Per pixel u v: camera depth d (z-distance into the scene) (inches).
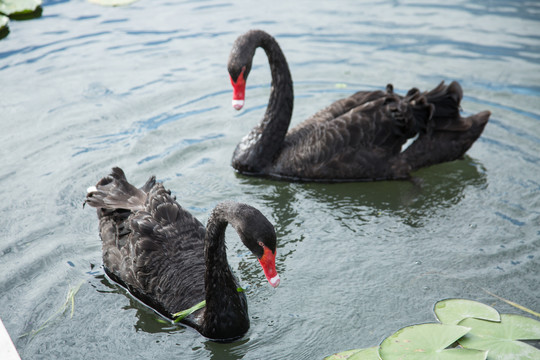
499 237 262.8
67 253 256.7
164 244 228.7
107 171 312.3
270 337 213.6
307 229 275.4
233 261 253.6
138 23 480.4
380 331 213.6
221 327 209.5
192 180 310.0
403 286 236.2
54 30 465.7
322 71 418.3
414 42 442.9
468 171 316.8
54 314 224.2
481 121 316.2
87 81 399.9
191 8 504.7
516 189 298.0
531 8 484.7
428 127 311.3
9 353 197.3
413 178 310.7
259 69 432.5
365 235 270.1
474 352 190.1
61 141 337.4
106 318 224.2
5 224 272.4
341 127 305.6
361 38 452.8
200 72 413.1
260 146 316.5
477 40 438.3
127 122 358.0
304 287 237.9
